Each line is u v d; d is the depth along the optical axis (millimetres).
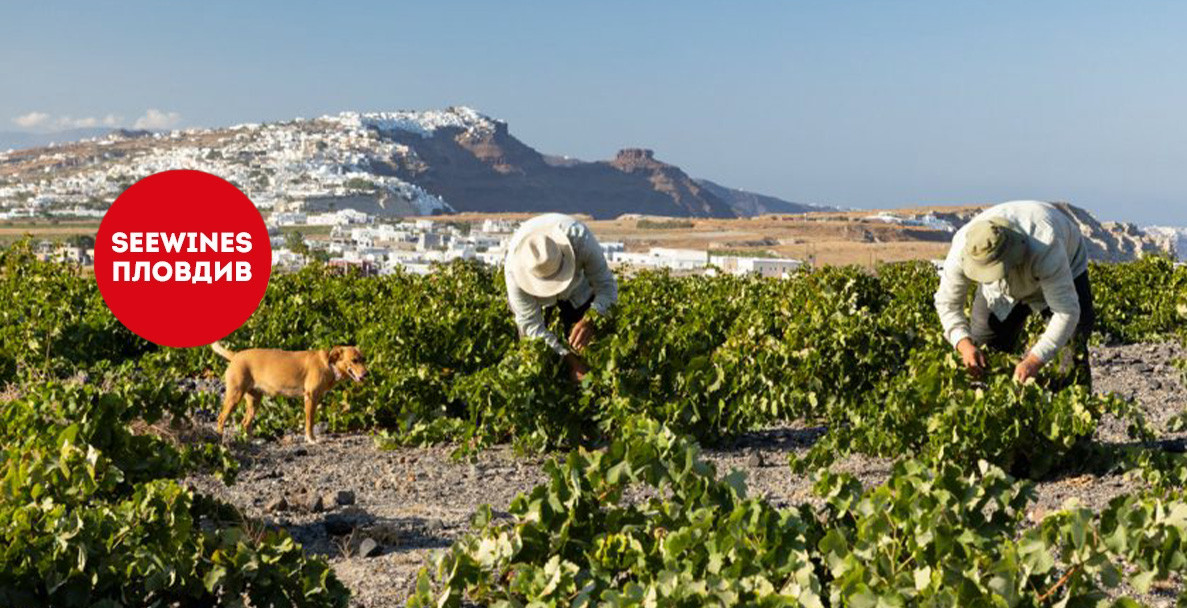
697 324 11461
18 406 6137
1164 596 4844
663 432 4500
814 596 3592
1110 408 7410
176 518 4449
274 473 8195
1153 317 17609
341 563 5684
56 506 4258
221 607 4223
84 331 14016
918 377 7879
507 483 7879
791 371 9656
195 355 13688
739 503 4238
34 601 3955
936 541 3762
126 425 7234
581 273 8977
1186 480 6301
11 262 18875
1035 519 6090
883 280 20484
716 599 3516
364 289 18266
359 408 10148
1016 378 7422
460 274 20891
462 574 4148
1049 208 7484
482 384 8797
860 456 8281
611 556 4133
